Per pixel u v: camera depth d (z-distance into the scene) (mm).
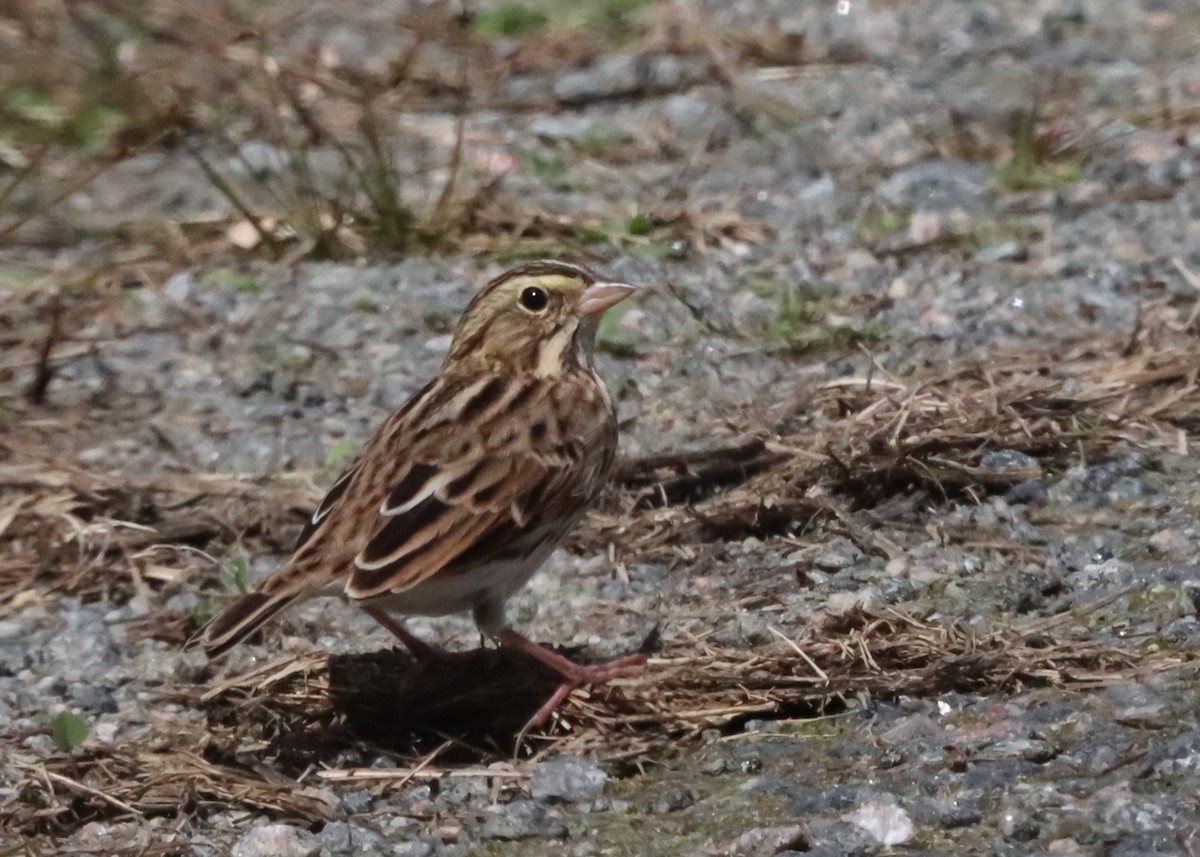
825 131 19297
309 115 19766
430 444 9836
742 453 12492
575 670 9969
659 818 8992
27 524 12398
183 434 13781
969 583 10992
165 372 14875
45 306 16156
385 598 9453
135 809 9336
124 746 9805
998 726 9406
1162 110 19172
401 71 20766
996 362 13766
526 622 11055
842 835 8578
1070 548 11352
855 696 9867
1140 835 8344
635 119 19891
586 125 19766
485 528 9664
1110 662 9930
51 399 14492
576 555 11805
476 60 21641
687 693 9969
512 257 16672
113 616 11453
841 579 11203
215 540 12281
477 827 8984
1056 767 9000
